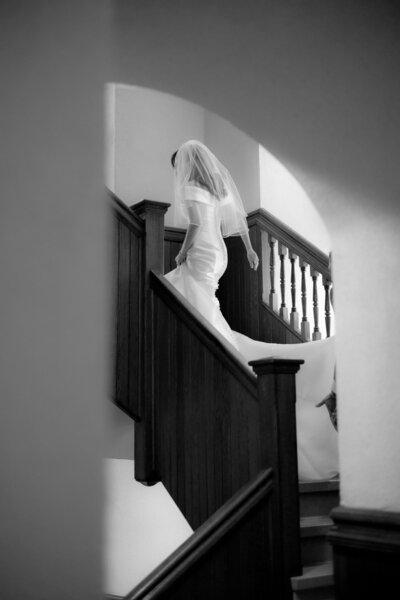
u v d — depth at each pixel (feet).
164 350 15.24
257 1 9.90
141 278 15.72
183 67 10.67
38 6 8.86
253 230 22.02
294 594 11.69
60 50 8.71
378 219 10.47
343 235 11.05
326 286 20.01
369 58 10.21
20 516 8.18
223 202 17.79
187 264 17.01
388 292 10.41
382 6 10.29
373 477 10.42
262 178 23.07
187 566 10.91
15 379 8.36
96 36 8.61
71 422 8.19
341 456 10.91
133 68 10.58
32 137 8.66
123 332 15.25
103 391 8.18
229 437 13.23
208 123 25.38
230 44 10.36
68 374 8.27
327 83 10.44
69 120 8.55
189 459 14.15
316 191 11.18
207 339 13.89
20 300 8.45
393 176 10.12
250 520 11.73
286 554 11.80
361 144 10.42
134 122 23.90
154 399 15.39
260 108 11.12
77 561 7.89
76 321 8.32
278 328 20.72
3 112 8.76
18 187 8.60
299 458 14.39
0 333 8.46
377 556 10.12
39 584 7.99
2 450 8.34
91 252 8.34
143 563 20.59
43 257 8.45
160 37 10.17
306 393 15.30
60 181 8.47
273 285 21.31
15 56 8.82
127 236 15.64
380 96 10.13
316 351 15.58
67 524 8.01
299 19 10.08
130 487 20.68
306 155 11.09
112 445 15.90
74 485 8.04
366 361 10.68
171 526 21.25
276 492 11.97
